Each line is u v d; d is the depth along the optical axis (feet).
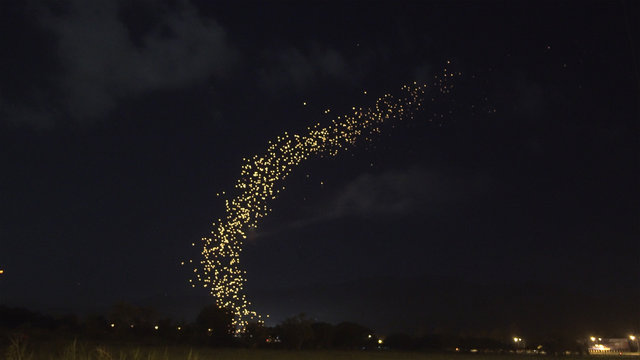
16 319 191.83
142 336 210.79
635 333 394.52
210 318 225.56
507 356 233.96
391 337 294.05
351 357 177.37
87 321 196.54
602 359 233.96
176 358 109.40
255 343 224.12
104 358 37.58
